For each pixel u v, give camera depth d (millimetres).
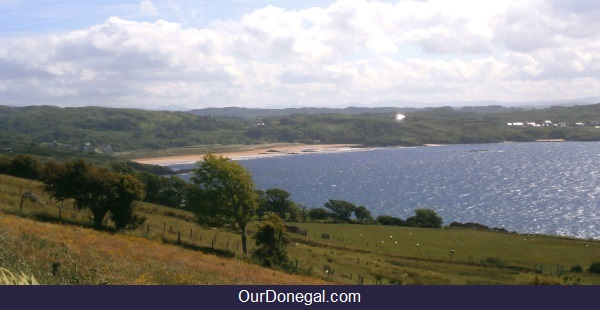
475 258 69438
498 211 144125
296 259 48750
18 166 76438
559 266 62469
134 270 22062
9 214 40562
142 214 63375
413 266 58406
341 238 83188
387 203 163875
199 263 30625
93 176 46844
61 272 18016
